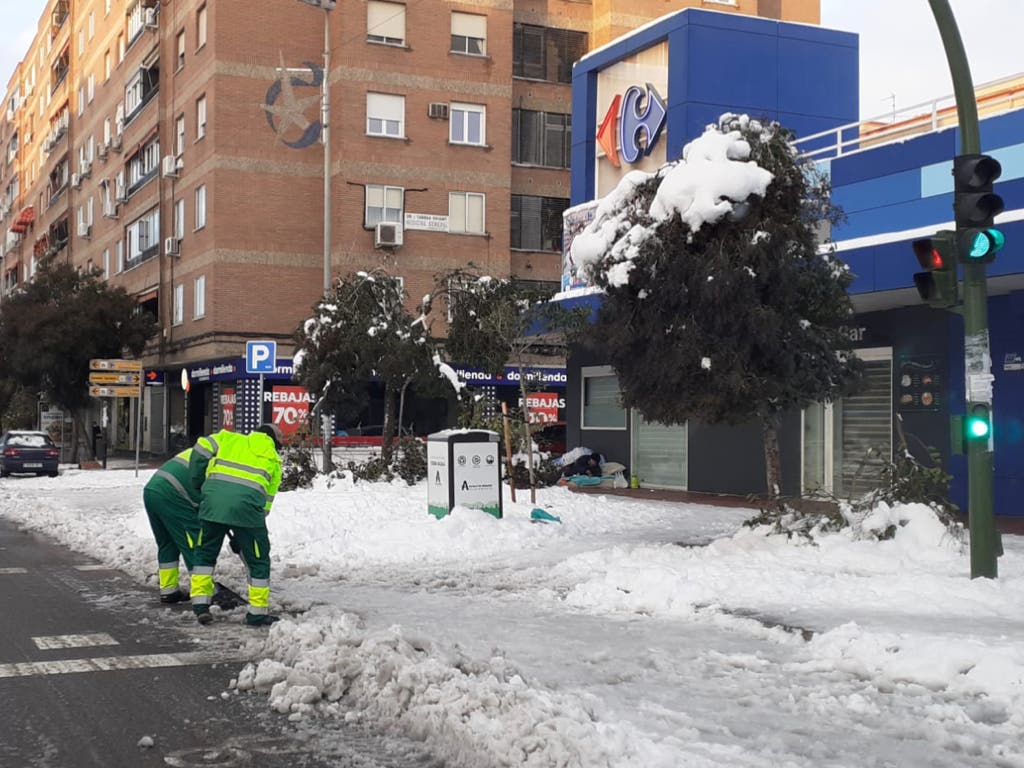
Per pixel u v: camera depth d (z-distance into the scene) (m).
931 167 15.34
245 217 34.00
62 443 41.50
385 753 5.05
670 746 4.84
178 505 8.97
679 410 11.06
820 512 11.77
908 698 5.88
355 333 20.05
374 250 34.69
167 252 37.09
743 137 11.09
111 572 11.31
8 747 5.16
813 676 6.39
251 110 34.19
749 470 19.75
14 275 74.38
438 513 14.25
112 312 35.59
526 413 16.66
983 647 6.42
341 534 13.56
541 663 6.70
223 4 33.97
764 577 9.35
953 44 9.12
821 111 21.91
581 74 24.06
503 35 36.69
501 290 16.94
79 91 53.06
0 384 44.03
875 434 17.30
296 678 6.12
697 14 21.00
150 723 5.56
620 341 10.98
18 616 8.63
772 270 10.62
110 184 46.50
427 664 6.05
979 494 9.16
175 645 7.50
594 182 23.88
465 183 35.97
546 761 4.60
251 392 33.69
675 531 14.26
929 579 9.10
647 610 8.66
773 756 4.79
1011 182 14.18
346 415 22.11
